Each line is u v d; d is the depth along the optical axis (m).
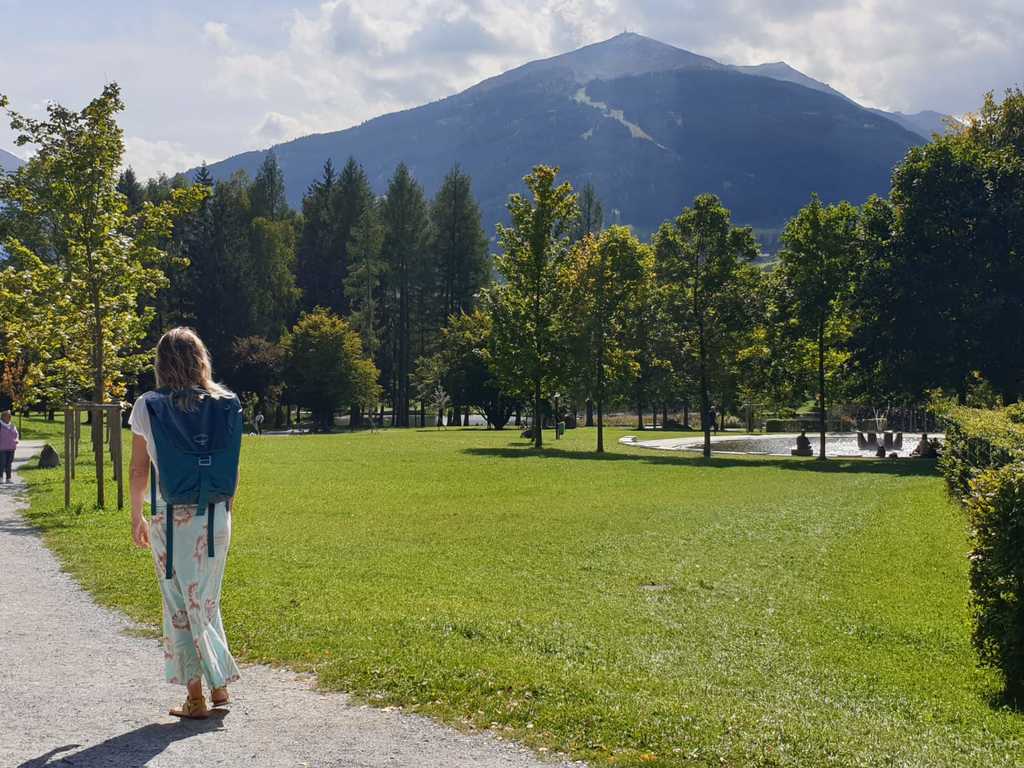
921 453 50.59
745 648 9.42
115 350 24.58
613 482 30.00
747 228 50.31
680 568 14.27
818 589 12.88
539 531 18.08
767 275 51.59
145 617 9.60
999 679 8.66
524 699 6.79
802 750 5.92
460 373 85.12
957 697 8.05
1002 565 8.27
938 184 47.19
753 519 20.48
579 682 7.29
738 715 6.64
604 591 12.28
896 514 21.52
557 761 5.62
